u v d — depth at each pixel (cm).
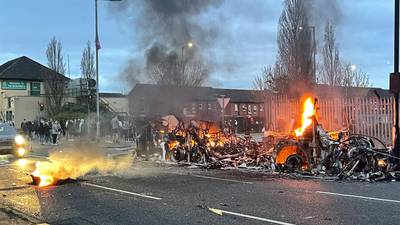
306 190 898
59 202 797
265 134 1492
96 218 672
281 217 660
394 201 773
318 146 1159
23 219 672
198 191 899
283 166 1173
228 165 1331
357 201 774
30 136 3228
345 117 1667
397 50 1148
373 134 1600
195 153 1430
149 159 1545
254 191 893
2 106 5866
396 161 1110
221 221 642
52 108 4875
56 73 5059
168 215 685
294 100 1791
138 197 838
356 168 1085
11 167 1368
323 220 638
